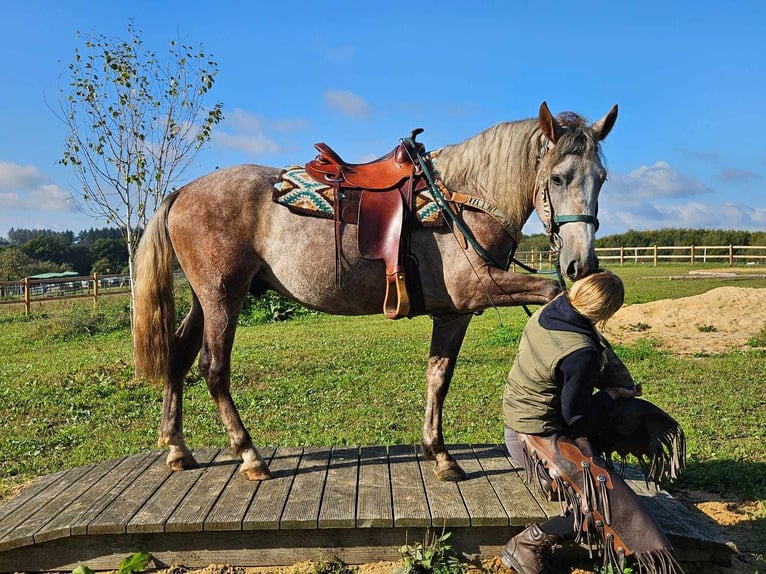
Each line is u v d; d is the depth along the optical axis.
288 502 3.33
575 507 2.83
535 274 3.73
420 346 10.69
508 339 10.82
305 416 6.41
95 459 5.27
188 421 6.33
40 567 3.20
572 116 3.45
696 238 42.53
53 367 9.47
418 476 3.71
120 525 3.12
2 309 20.34
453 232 3.49
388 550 3.20
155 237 3.84
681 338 11.16
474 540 3.21
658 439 2.94
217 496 3.45
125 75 9.52
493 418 6.15
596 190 3.28
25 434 6.02
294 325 15.19
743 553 3.39
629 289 20.45
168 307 3.83
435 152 3.75
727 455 4.85
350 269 3.60
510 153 3.53
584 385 2.77
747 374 7.93
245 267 3.74
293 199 3.62
